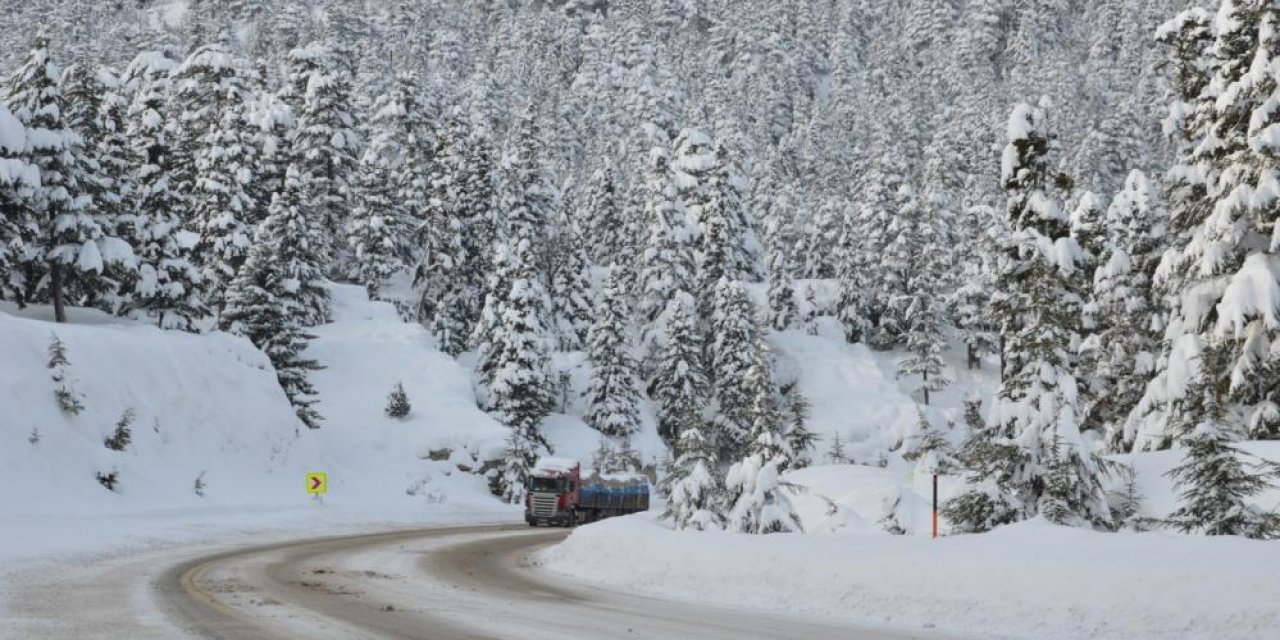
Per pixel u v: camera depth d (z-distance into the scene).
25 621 11.64
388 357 67.00
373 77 112.38
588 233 93.25
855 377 80.31
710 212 79.06
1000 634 11.09
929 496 25.72
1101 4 174.25
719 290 74.44
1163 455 22.58
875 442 72.94
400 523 41.91
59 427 34.81
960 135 111.12
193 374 45.09
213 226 59.34
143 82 71.50
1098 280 35.41
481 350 68.81
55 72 41.19
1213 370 18.80
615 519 24.41
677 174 83.94
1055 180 25.94
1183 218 28.39
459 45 163.88
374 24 171.75
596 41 167.25
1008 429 19.81
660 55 159.50
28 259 41.22
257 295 55.47
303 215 69.44
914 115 130.50
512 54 159.00
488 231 78.50
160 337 45.19
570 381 73.25
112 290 45.38
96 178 43.34
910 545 14.84
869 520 24.44
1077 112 127.12
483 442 59.19
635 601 14.55
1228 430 17.22
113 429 37.72
